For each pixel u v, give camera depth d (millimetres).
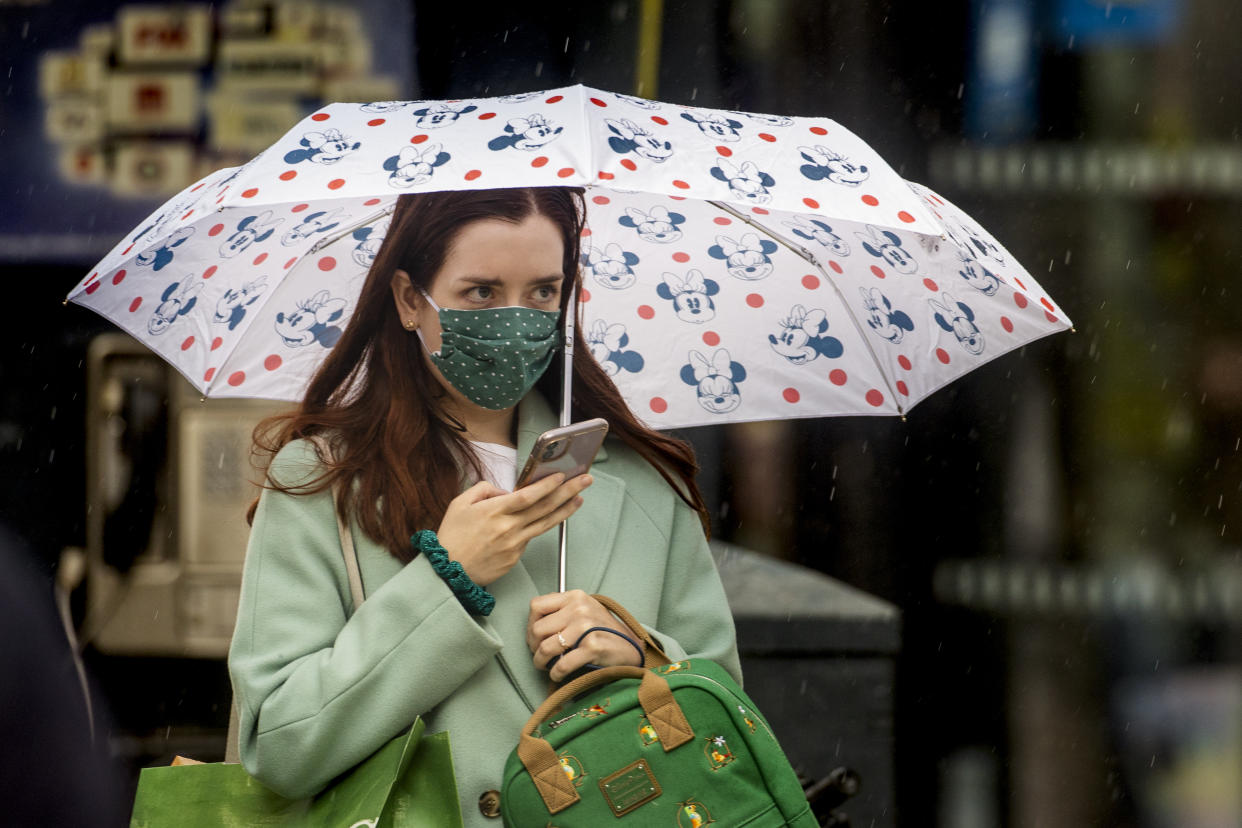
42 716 6328
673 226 9453
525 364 7270
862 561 17438
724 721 6801
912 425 17516
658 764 6738
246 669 6992
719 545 15008
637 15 16969
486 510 6984
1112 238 17141
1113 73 16922
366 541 7238
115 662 16625
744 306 9312
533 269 7336
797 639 12734
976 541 17438
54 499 16734
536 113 6992
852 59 17094
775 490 17547
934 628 17406
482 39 16719
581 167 6492
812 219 8984
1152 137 16938
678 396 9125
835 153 7320
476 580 7012
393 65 16625
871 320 9117
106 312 8836
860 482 17531
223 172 7754
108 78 16734
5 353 16828
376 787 6562
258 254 8656
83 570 16625
